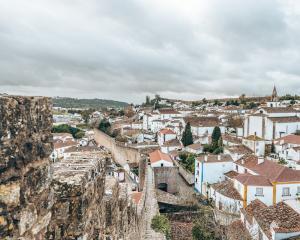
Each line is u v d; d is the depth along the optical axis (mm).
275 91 108125
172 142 75312
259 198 37438
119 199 10609
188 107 165125
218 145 67062
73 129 127938
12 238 4086
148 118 110625
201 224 29922
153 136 94688
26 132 4426
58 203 5461
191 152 67875
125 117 144875
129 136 96688
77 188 5527
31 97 4629
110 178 9977
